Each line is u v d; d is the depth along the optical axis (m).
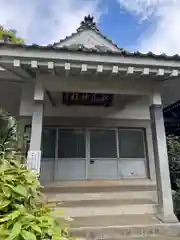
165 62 3.44
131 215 3.85
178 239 3.09
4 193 1.40
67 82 3.76
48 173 5.84
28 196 1.58
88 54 3.26
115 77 3.79
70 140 6.17
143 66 3.43
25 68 3.39
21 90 4.70
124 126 6.33
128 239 3.08
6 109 6.12
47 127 6.12
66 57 3.22
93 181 5.82
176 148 6.79
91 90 3.81
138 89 3.95
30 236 1.17
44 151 5.96
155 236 3.18
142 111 6.33
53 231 1.38
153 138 3.89
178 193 4.41
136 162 6.29
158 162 3.70
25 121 5.18
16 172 1.69
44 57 3.17
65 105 6.01
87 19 7.49
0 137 5.14
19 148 4.87
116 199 4.61
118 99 5.58
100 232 3.12
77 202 4.33
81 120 6.10
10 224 1.24
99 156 6.20
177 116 6.75
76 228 3.12
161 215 3.53
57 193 4.66
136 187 5.33
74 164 6.02
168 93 4.68
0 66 3.36
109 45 7.19
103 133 6.36
